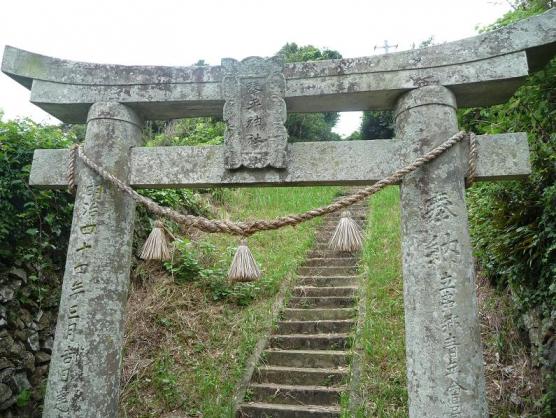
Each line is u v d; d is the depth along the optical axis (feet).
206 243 24.04
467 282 9.86
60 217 16.57
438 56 10.88
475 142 10.54
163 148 11.70
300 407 15.51
